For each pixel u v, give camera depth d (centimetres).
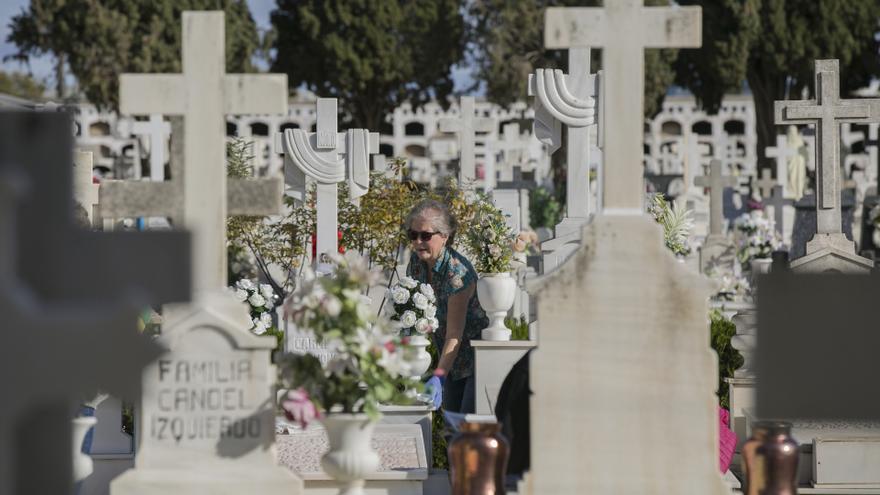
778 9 6253
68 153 552
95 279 561
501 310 1234
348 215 2019
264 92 762
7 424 523
